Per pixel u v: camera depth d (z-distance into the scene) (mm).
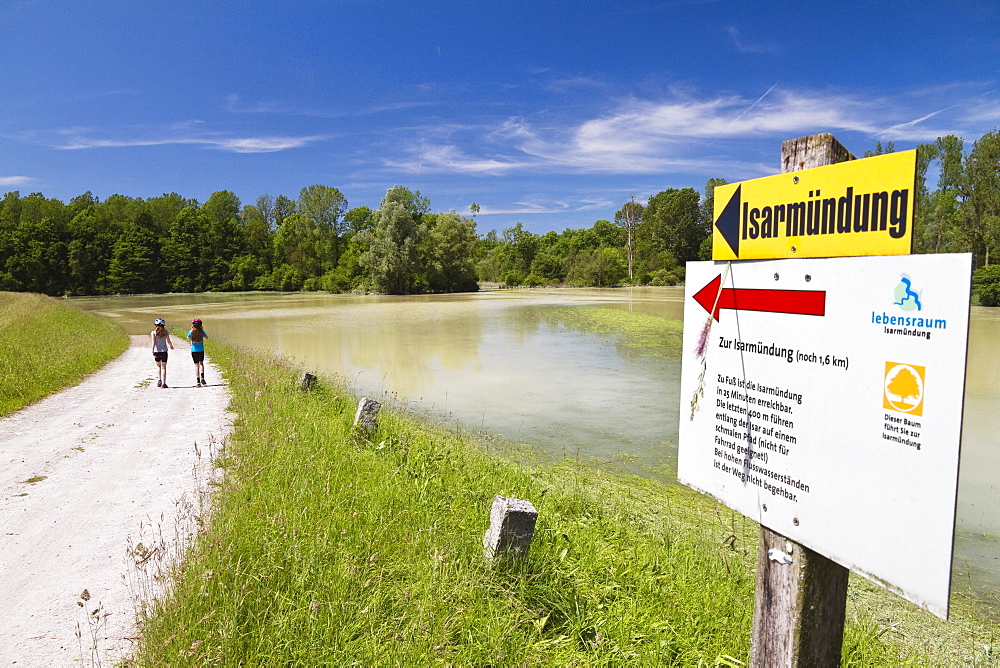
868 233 1763
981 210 58844
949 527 1567
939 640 4875
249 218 126625
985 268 46375
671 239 108312
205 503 5945
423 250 78688
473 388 16219
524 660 3348
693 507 7625
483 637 3525
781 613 2193
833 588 2158
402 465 6816
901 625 5113
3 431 9391
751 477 2283
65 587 4508
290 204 136375
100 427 9594
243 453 7359
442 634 3457
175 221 102875
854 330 1826
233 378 14062
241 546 4398
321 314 44250
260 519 4902
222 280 102125
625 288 93375
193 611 3590
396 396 14945
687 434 2635
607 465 9633
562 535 5133
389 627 3553
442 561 4266
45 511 6016
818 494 1981
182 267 98312
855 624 4637
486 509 5781
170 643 3359
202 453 7930
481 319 38000
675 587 4621
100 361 17719
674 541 5883
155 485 6711
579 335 28891
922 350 1622
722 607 4398
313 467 6387
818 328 1953
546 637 3756
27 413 10742
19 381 12594
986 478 9414
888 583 1754
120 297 85188
